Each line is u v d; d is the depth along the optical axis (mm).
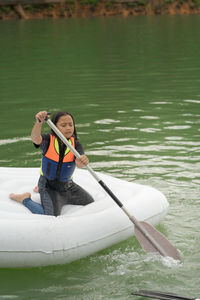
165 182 7727
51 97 14078
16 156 9125
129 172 8164
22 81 16625
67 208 6059
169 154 8992
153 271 5355
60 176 5969
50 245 5375
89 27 33938
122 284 5137
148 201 6230
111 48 24078
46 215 5691
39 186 6082
